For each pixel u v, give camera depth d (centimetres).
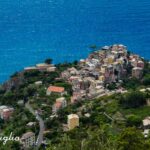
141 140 13925
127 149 13588
